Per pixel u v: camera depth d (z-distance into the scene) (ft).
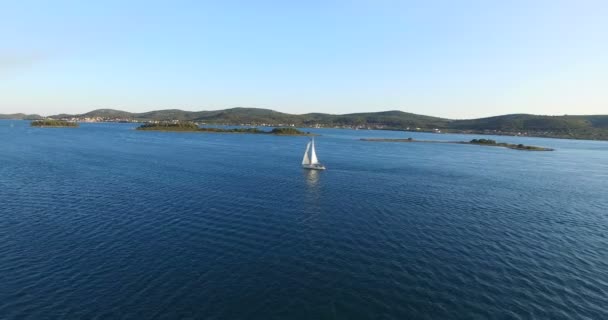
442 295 93.40
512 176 314.14
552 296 94.84
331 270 105.09
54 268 100.01
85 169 266.77
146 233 129.49
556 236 143.33
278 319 80.94
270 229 138.72
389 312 85.20
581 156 565.53
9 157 321.11
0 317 77.41
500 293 95.50
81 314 79.61
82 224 136.87
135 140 592.60
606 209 195.72
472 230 146.72
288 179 253.65
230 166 309.42
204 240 124.77
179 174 257.75
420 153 522.06
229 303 86.22
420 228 146.61
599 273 109.40
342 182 249.34
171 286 92.79
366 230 141.59
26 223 135.85
